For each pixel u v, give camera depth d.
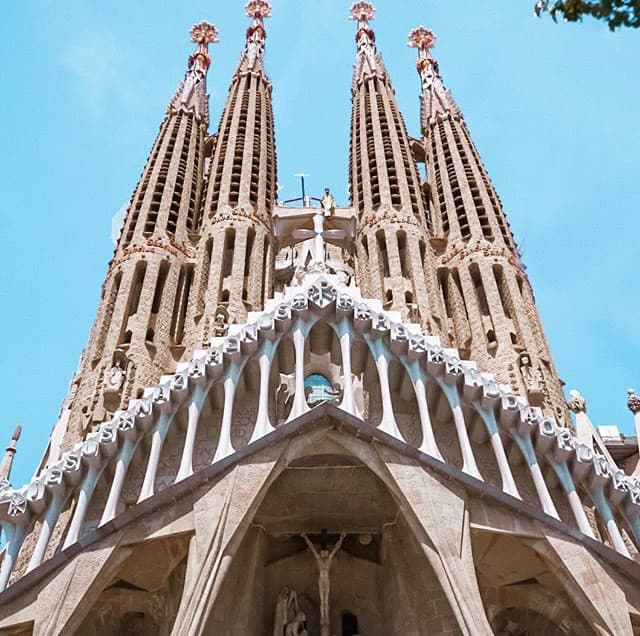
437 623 28.00
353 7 72.75
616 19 14.92
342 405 28.62
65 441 35.00
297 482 29.95
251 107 57.59
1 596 25.11
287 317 30.61
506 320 42.00
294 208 51.09
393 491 27.50
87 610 25.05
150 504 26.48
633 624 26.22
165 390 29.19
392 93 61.38
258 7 71.38
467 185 50.69
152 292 42.12
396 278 44.28
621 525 30.48
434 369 30.06
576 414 37.88
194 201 50.75
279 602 29.97
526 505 27.19
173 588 28.28
